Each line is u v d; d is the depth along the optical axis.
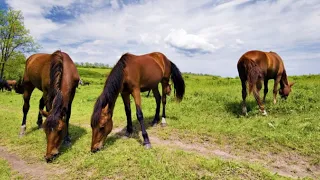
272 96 10.78
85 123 7.95
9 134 6.80
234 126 6.76
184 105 9.80
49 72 5.48
